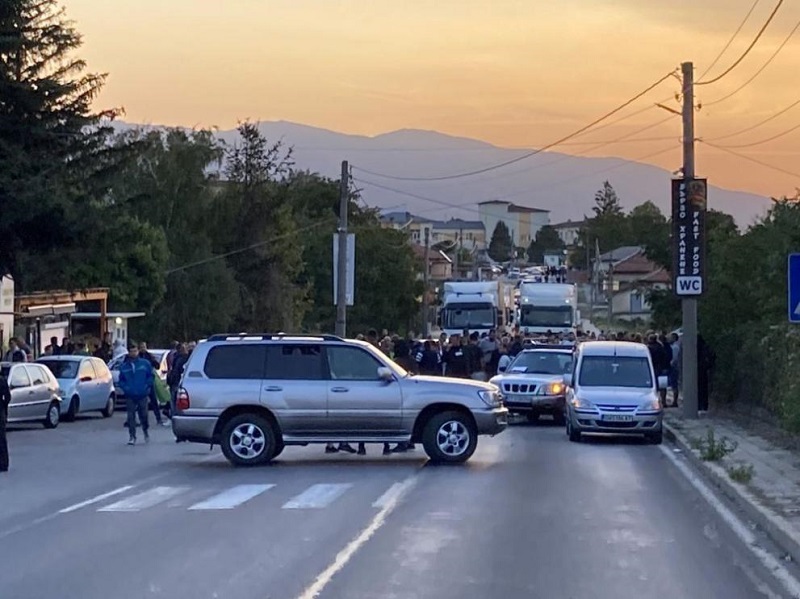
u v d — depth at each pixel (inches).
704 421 1171.9
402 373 825.5
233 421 816.3
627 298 4126.5
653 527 544.7
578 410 999.6
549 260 5974.4
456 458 820.0
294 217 3329.2
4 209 1347.2
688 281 1206.3
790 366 932.6
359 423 813.9
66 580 420.2
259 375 818.2
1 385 792.9
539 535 517.7
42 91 1419.8
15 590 403.2
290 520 560.7
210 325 2755.9
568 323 2049.7
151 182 2773.1
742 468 716.7
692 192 1205.1
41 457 890.1
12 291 1610.5
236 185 2965.1
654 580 422.3
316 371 818.8
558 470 786.8
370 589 401.7
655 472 782.5
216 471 785.6
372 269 3115.2
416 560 455.8
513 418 1293.1
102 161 1535.4
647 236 1770.4
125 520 566.6
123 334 2364.7
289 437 815.7
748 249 1344.7
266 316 2945.4
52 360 1322.6
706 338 1379.2
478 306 2076.8
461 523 550.6
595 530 533.6
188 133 2864.2
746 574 435.5
